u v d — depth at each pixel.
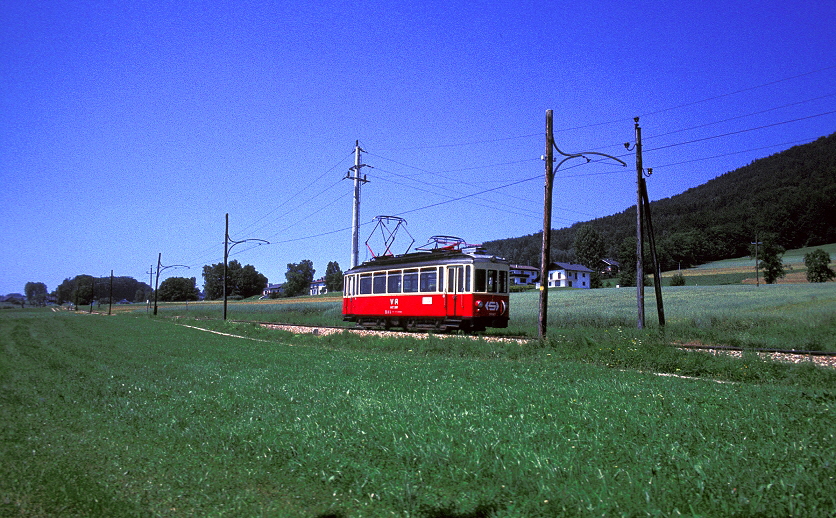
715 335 21.94
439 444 6.90
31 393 13.27
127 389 13.08
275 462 6.95
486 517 5.04
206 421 9.31
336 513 5.37
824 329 22.94
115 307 148.50
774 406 8.56
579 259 135.88
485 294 26.75
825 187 130.25
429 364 16.39
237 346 26.59
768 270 87.12
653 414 8.23
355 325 39.16
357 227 43.41
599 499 5.02
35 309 158.75
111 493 5.96
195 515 5.40
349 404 10.05
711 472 5.48
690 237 128.25
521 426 7.73
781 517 4.58
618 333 19.83
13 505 5.75
